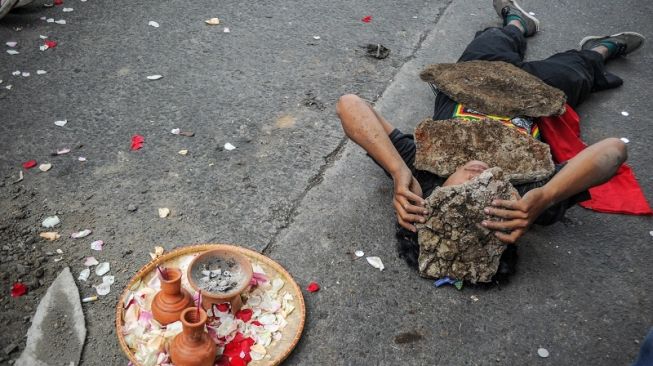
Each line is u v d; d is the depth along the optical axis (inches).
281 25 171.6
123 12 170.2
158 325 89.6
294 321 94.5
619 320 102.2
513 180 106.0
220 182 120.1
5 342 90.0
